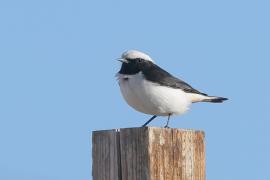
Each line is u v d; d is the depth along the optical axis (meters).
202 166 11.16
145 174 10.59
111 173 10.93
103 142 11.09
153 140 10.70
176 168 10.85
